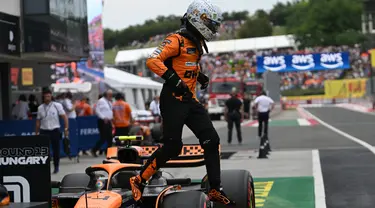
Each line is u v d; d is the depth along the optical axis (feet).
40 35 61.57
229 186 27.78
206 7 23.40
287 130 115.65
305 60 305.12
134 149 26.78
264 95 88.79
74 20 67.87
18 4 61.21
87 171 24.22
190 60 23.38
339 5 416.26
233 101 86.84
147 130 79.00
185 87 22.65
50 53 62.64
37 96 88.79
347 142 82.38
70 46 66.49
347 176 48.80
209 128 23.47
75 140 69.05
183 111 22.98
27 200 23.54
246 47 396.98
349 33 407.64
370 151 68.28
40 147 23.45
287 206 37.04
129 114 73.15
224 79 198.08
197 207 22.56
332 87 327.47
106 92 72.69
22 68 82.23
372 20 410.93
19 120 65.67
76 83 113.60
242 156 67.46
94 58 120.67
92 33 121.60
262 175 51.13
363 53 380.37
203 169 55.98
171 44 22.95
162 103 23.20
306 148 75.82
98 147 73.41
